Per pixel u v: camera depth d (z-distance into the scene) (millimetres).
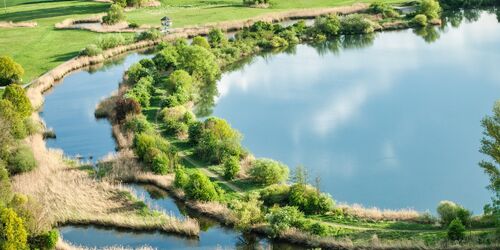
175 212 57125
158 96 87188
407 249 47688
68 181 62531
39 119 82875
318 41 120438
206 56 97625
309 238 50219
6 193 52375
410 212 53531
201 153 66938
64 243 51219
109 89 96562
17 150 65188
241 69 104875
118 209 57156
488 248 46219
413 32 122625
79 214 56156
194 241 52875
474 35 116688
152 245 52438
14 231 47000
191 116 76688
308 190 56469
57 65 106938
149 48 120062
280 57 111562
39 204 53375
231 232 53812
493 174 51500
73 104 90250
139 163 65812
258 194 57312
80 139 76625
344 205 55750
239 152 66438
